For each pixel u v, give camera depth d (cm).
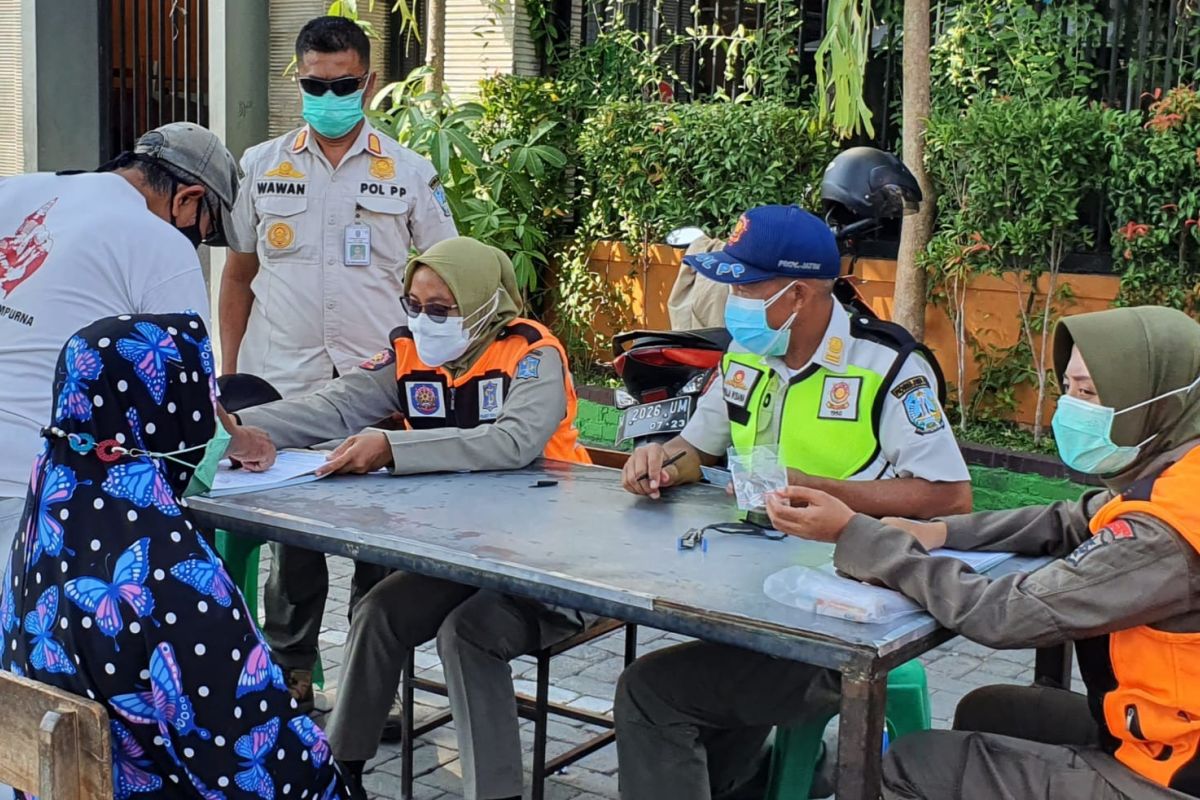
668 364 353
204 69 864
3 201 309
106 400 203
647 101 732
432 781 367
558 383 344
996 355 607
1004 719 269
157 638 197
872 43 655
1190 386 221
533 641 309
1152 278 559
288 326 429
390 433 324
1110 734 222
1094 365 222
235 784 206
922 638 214
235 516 281
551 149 703
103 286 299
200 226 333
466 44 758
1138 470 230
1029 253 590
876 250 653
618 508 293
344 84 411
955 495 286
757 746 315
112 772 192
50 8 874
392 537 258
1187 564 208
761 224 289
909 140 586
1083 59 603
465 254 332
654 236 708
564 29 757
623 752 272
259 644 210
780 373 302
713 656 268
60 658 199
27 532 210
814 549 260
